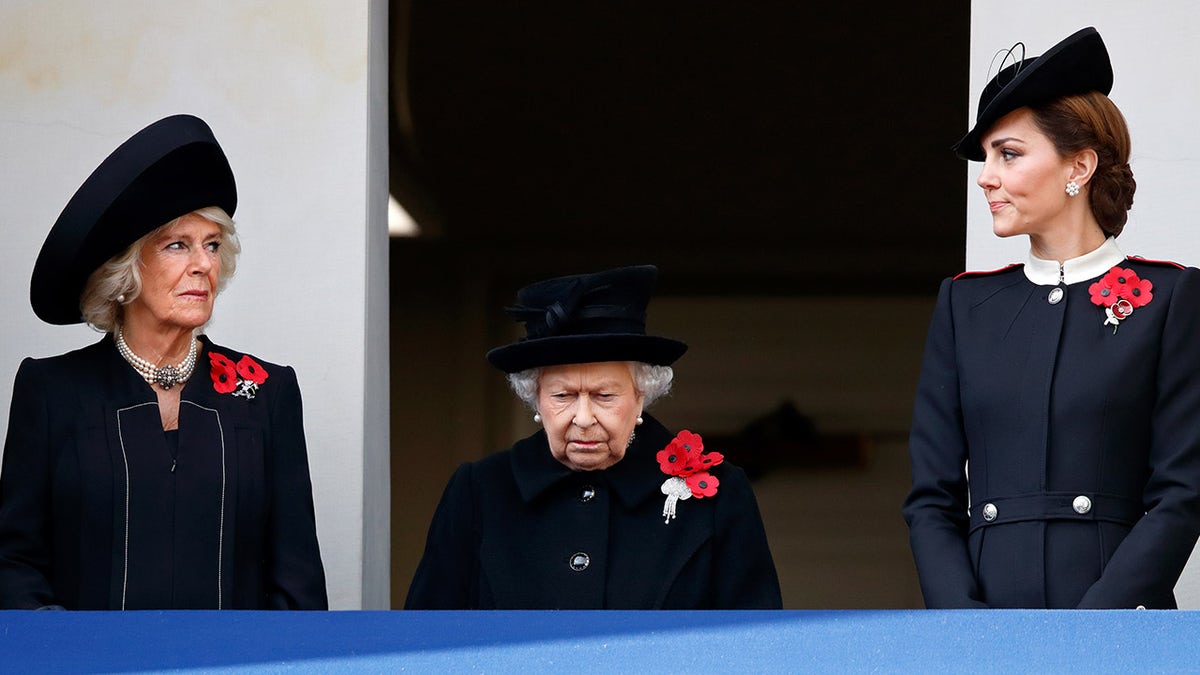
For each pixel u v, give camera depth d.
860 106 43.44
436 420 51.47
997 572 13.21
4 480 14.29
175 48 18.69
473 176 47.12
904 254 50.62
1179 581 16.89
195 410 14.47
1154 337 13.30
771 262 51.12
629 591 14.28
